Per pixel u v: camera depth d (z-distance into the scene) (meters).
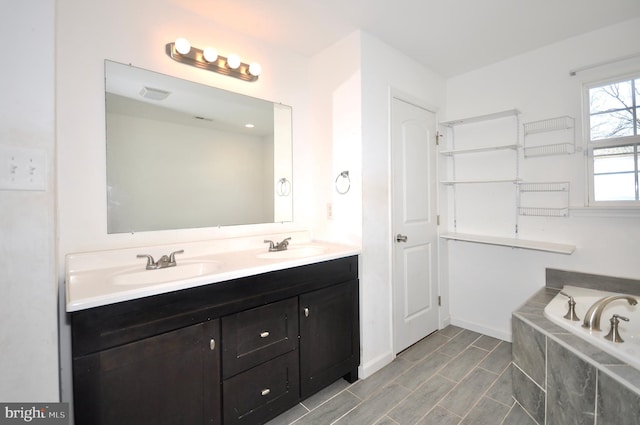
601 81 2.03
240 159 2.02
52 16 1.02
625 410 1.07
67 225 1.40
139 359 1.11
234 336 1.36
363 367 2.00
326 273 1.77
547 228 2.27
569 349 1.33
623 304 1.78
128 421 1.09
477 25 1.96
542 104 2.28
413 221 2.46
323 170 2.26
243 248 1.96
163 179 1.70
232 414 1.36
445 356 2.26
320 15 1.82
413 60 2.42
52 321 1.01
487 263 2.61
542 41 2.18
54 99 1.02
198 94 1.82
